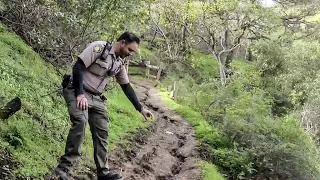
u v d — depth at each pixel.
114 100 11.03
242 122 10.31
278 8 31.91
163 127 11.71
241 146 10.27
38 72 7.21
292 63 23.86
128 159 7.17
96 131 4.71
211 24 27.36
